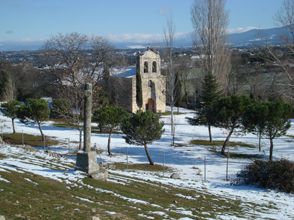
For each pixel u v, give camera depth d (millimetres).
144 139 38562
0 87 92125
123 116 43000
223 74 71750
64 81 73562
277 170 29016
